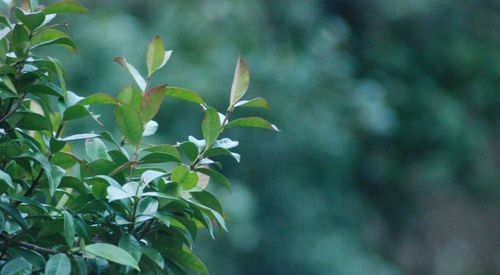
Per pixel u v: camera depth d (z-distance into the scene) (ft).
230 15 34.50
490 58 40.96
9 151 7.61
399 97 40.14
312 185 35.27
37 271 7.54
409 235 41.75
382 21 40.37
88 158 8.52
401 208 41.47
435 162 40.73
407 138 40.50
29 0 8.10
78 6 7.88
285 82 34.60
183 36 33.65
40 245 7.74
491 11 40.83
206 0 34.47
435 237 41.91
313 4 37.78
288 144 34.14
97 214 7.86
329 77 36.37
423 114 40.29
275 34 36.45
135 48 31.96
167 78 31.78
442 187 41.88
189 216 7.96
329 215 36.29
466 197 42.16
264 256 34.14
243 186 32.71
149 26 33.71
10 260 7.30
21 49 7.64
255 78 34.19
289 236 34.58
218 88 32.24
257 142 33.71
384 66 40.24
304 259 34.60
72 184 7.84
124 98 8.45
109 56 31.42
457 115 40.34
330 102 35.99
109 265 7.77
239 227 31.07
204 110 7.95
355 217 37.99
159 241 7.92
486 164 41.60
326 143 35.09
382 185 41.09
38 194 8.25
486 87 41.16
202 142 8.16
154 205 7.62
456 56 40.50
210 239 31.30
